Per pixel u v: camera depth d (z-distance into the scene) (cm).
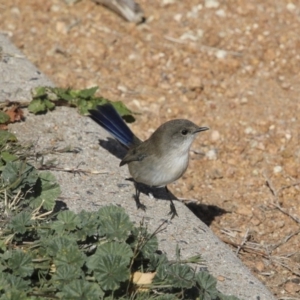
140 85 1583
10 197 1017
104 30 1708
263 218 1285
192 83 1573
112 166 1212
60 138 1246
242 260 1184
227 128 1483
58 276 875
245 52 1681
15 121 1261
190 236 1098
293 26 1753
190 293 929
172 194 1199
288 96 1573
